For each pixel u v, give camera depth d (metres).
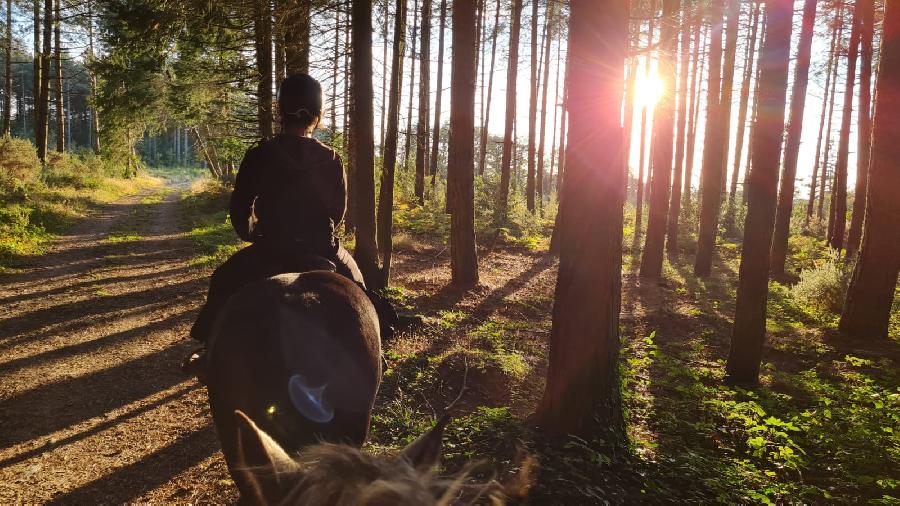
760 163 7.69
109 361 7.81
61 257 14.70
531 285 14.27
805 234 28.94
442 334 9.15
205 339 3.04
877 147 10.61
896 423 6.50
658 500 4.56
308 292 2.53
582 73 5.27
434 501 0.97
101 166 38.53
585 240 5.31
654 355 8.70
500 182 26.86
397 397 6.53
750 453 5.84
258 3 12.33
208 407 6.43
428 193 27.70
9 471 4.96
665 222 16.70
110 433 5.75
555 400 5.48
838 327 11.38
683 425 6.48
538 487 4.32
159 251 16.39
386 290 11.55
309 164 3.22
